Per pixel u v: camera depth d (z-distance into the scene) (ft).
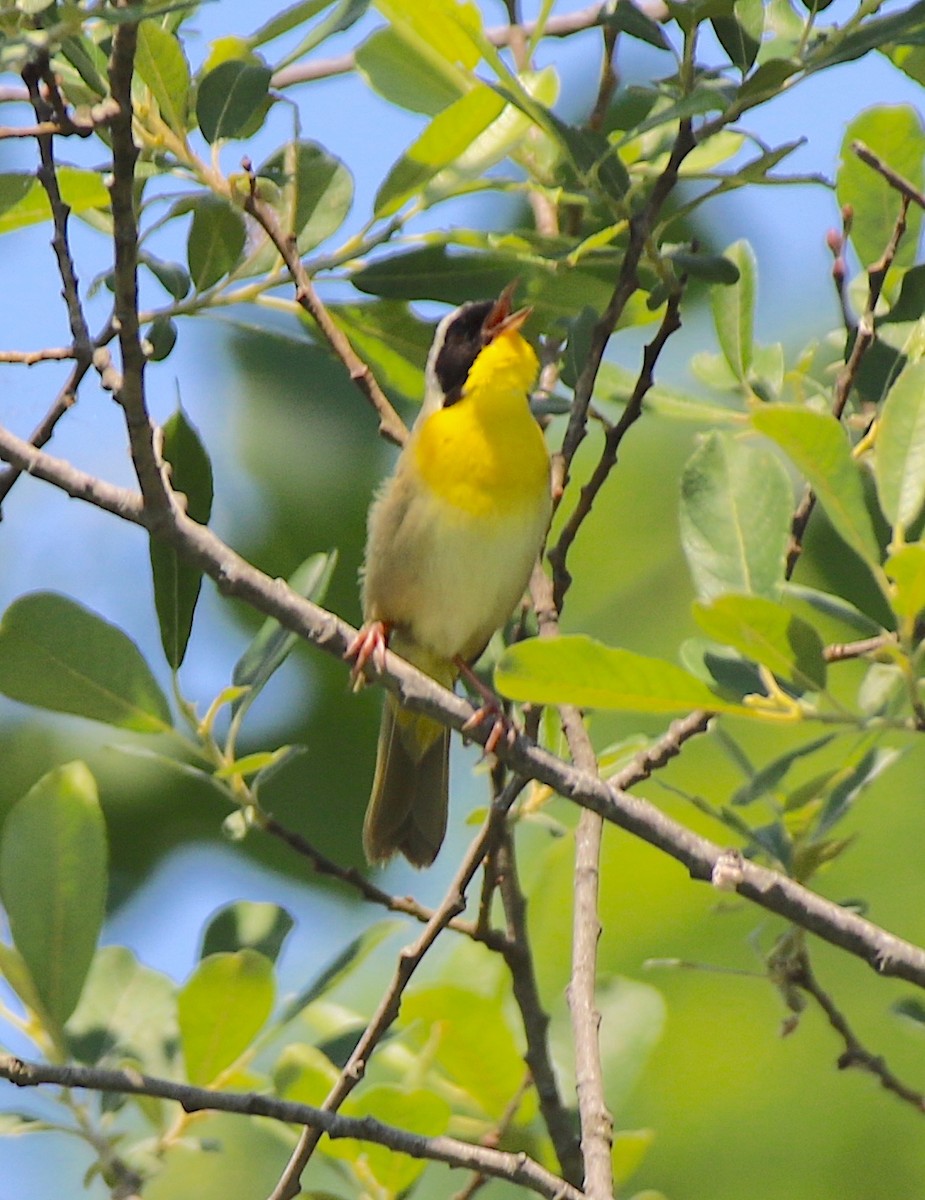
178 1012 27.43
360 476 36.17
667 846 23.56
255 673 27.66
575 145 27.07
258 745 36.37
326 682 36.68
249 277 30.17
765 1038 38.47
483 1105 29.45
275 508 36.04
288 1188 24.26
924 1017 28.09
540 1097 27.45
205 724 26.99
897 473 20.38
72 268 24.70
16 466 23.56
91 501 23.63
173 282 28.91
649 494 43.42
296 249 29.45
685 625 42.24
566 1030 30.89
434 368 33.12
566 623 42.93
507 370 32.22
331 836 36.52
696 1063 38.40
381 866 33.50
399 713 33.65
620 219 28.27
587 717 38.45
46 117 24.04
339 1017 32.27
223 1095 23.67
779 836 26.76
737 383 31.37
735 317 30.81
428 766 33.99
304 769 36.47
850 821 40.16
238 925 29.48
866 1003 38.91
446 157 29.04
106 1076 23.34
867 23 26.37
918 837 39.50
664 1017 30.35
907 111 31.04
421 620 32.91
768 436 19.67
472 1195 28.45
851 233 31.37
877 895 39.06
